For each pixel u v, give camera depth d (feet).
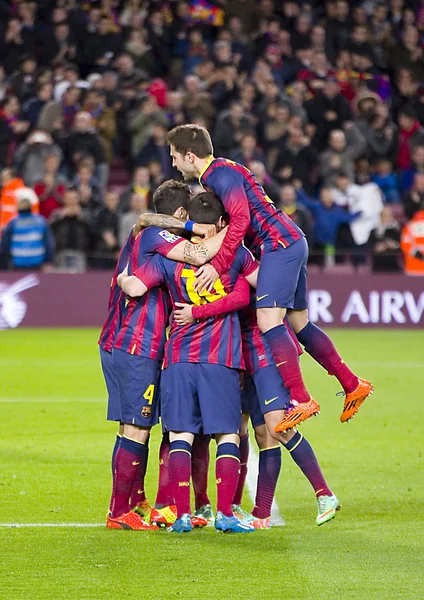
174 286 49.03
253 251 52.03
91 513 53.26
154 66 178.91
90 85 164.86
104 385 99.40
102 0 178.60
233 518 49.29
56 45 175.22
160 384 49.62
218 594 39.96
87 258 148.05
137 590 40.29
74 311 148.87
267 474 51.34
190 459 49.52
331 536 48.98
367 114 167.63
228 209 49.70
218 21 183.32
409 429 79.36
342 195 155.22
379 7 190.80
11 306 148.25
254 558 44.88
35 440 73.10
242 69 174.91
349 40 184.85
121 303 51.01
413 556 45.47
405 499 57.16
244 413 52.31
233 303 48.88
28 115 162.50
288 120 161.07
